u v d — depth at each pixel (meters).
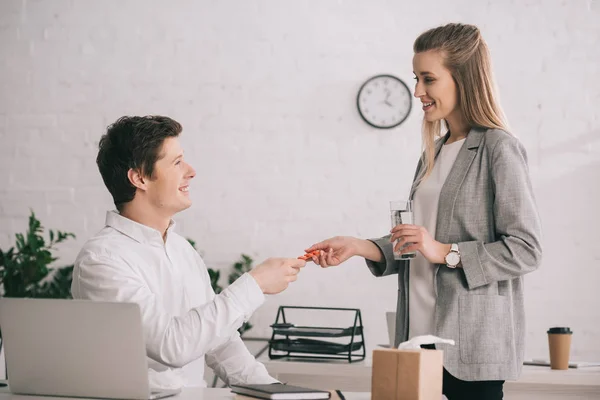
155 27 4.30
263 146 4.20
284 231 4.15
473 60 1.69
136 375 1.32
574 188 4.01
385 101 4.14
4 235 4.26
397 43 4.17
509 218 1.61
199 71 4.26
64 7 4.35
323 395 1.30
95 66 4.31
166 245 1.74
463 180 1.67
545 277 3.97
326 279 4.07
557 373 2.33
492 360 1.61
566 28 4.08
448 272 1.65
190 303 1.78
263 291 1.50
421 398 1.17
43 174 4.28
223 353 1.72
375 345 4.00
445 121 1.86
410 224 1.61
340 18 4.21
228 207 4.19
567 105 4.05
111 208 4.24
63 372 1.36
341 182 4.14
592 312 3.94
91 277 1.58
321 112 4.18
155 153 1.66
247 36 4.25
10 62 4.34
